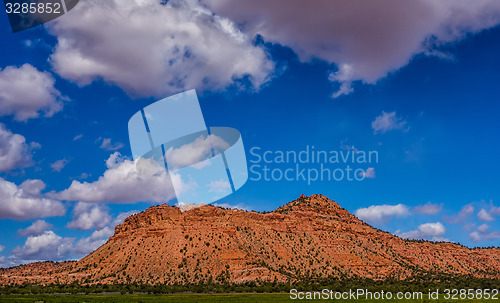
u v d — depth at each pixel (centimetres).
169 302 16062
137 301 16450
